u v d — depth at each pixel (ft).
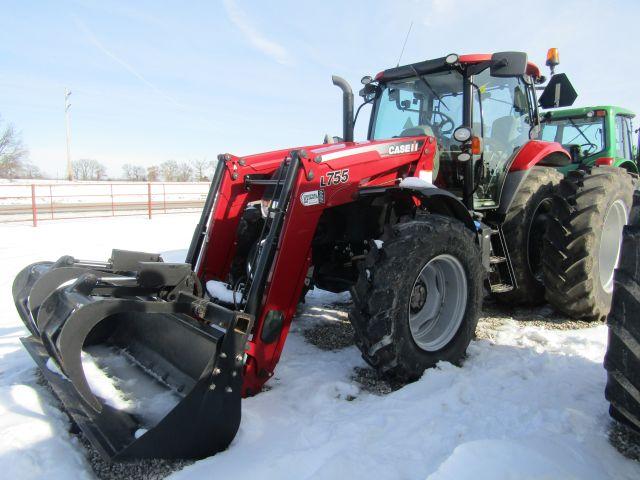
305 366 10.19
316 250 12.03
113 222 41.11
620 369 6.44
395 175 10.97
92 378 7.91
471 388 8.64
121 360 8.63
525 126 14.56
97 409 6.41
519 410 7.85
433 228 9.34
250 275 9.25
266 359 8.53
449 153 12.75
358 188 9.80
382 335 8.70
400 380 9.24
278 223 8.62
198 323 7.58
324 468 6.26
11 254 24.89
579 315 12.98
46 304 7.80
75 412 7.01
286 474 6.33
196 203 66.69
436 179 13.00
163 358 8.07
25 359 10.64
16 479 6.30
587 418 7.40
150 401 7.29
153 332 8.40
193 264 10.73
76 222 40.83
